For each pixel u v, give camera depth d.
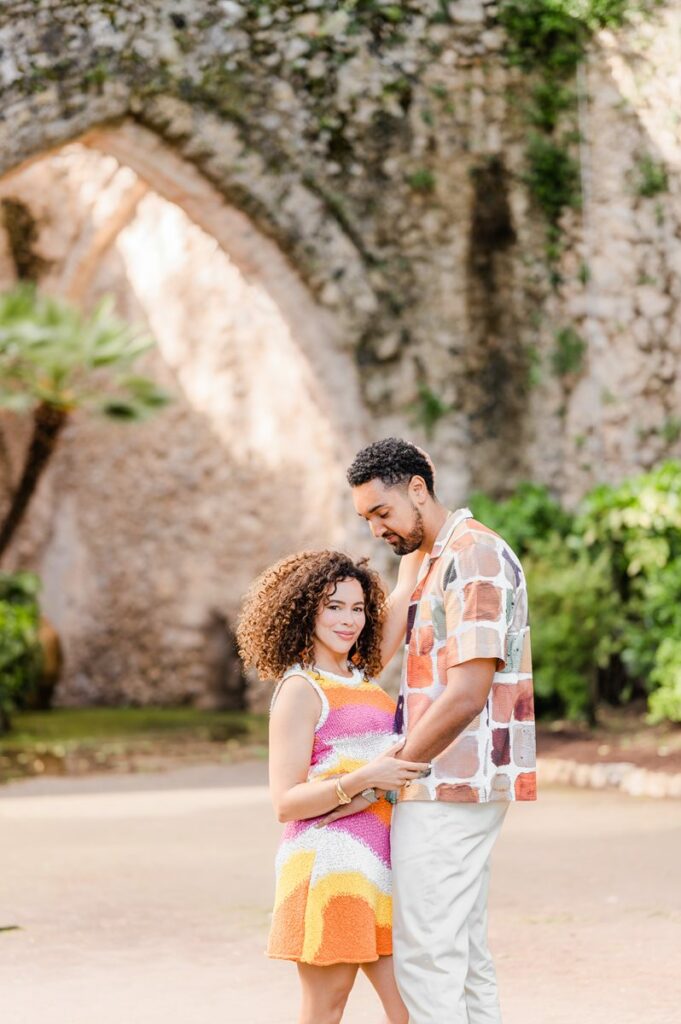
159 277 16.67
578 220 12.04
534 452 12.07
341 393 11.73
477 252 11.90
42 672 15.61
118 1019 4.57
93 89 10.47
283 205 11.32
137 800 9.47
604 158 11.96
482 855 3.53
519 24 11.79
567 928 5.78
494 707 3.51
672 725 10.45
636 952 5.39
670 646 10.30
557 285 12.08
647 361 12.02
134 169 11.22
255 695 15.86
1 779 10.59
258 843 7.82
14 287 17.45
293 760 3.49
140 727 14.22
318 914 3.42
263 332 15.19
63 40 10.38
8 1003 4.78
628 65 11.86
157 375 16.83
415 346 11.80
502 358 12.00
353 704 3.57
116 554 17.42
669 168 11.89
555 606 10.68
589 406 12.05
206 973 5.18
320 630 3.61
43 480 18.05
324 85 11.32
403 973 3.46
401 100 11.55
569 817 8.38
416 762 3.38
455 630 3.42
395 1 11.49
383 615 3.78
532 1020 4.50
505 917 5.99
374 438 11.73
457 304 11.88
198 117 10.92
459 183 11.80
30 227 17.33
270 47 11.14
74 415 18.02
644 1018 4.50
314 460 14.48
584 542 11.16
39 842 7.91
